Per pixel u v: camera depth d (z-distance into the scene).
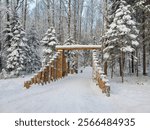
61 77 29.34
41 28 78.19
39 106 13.07
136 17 32.84
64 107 12.88
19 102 14.13
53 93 17.59
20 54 37.47
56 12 61.56
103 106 13.60
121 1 29.02
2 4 38.34
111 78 31.28
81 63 75.19
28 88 20.91
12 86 24.39
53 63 26.42
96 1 68.00
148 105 14.02
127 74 35.47
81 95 16.95
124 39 28.03
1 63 39.34
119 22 28.02
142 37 32.16
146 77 31.05
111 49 30.11
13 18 39.41
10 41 38.69
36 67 46.41
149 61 44.06
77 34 58.97
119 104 14.32
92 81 26.30
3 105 13.30
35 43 48.81
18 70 36.78
